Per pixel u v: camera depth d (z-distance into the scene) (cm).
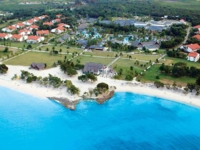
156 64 17812
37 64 17112
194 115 12356
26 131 11381
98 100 13488
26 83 15150
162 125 11800
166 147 10544
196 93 13788
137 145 10644
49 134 11206
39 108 12900
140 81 15225
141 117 12312
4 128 11562
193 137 11088
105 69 16712
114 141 10850
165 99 13525
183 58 19050
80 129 11512
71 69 15975
